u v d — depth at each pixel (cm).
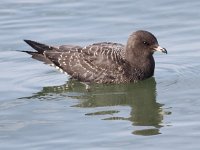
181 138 1441
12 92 1753
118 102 1703
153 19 2120
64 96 1739
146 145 1415
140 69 1823
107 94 1762
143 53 1822
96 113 1611
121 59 1828
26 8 2214
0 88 1778
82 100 1711
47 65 1920
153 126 1517
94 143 1434
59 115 1602
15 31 2094
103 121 1555
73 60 1845
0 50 2000
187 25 2077
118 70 1814
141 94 1750
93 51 1847
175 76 1830
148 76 1836
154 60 1894
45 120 1571
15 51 1991
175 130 1485
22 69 1903
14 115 1609
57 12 2183
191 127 1495
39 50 1855
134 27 2081
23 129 1524
